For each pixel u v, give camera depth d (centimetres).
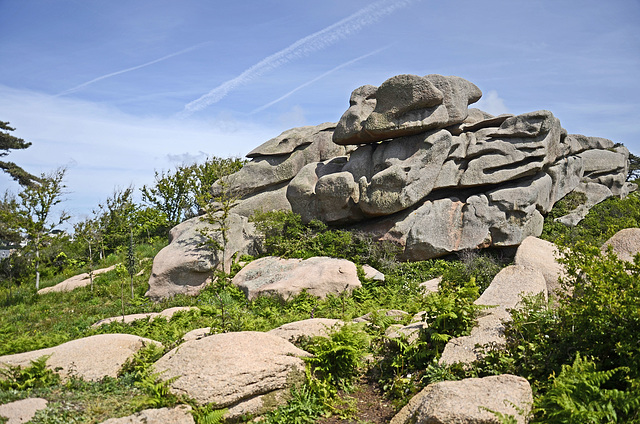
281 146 2500
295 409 717
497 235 1914
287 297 1507
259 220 2170
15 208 2508
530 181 2006
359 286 1542
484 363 732
